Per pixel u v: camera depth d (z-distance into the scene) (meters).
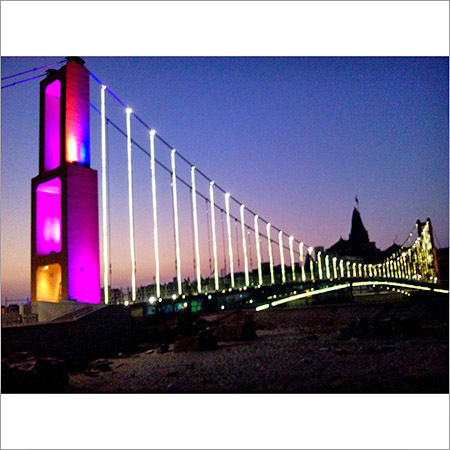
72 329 25.53
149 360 25.30
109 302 37.19
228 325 35.00
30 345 23.30
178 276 48.59
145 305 39.06
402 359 20.95
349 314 53.06
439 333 29.48
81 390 17.28
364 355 22.89
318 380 17.61
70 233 35.34
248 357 24.86
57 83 40.62
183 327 36.88
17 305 36.97
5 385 15.10
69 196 35.97
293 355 24.72
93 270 36.16
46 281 38.03
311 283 79.56
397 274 130.12
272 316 54.53
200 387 17.52
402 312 50.12
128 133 44.06
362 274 135.88
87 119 39.66
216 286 64.00
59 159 41.38
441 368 18.34
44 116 41.19
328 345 28.16
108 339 27.53
